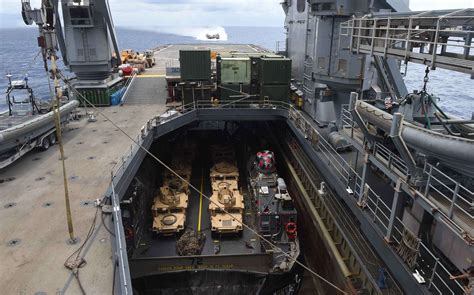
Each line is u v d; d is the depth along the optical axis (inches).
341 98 934.4
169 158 1179.9
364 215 557.9
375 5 842.8
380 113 502.9
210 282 746.2
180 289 746.8
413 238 445.4
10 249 451.8
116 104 1169.4
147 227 872.9
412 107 517.0
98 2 1027.9
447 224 386.6
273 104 1123.3
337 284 660.7
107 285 394.0
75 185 615.5
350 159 773.3
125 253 399.9
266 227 775.1
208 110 1087.6
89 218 519.2
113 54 1194.6
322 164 764.6
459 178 448.8
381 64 773.9
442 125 510.9
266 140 1293.1
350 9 797.9
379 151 546.0
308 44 1075.3
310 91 1066.1
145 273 738.8
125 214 696.4
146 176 949.8
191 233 807.1
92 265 424.8
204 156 1275.8
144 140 811.4
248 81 1112.8
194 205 979.3
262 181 896.3
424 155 443.8
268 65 1082.7
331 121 951.0
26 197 575.2
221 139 1380.4
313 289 780.6
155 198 890.1
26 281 399.2
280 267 719.1
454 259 433.7
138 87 1325.0
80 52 1083.9
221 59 1090.1
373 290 547.8
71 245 460.1
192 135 1393.9
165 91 1291.8
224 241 828.6
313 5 853.8
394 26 558.9
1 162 637.3
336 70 861.8
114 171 666.2
